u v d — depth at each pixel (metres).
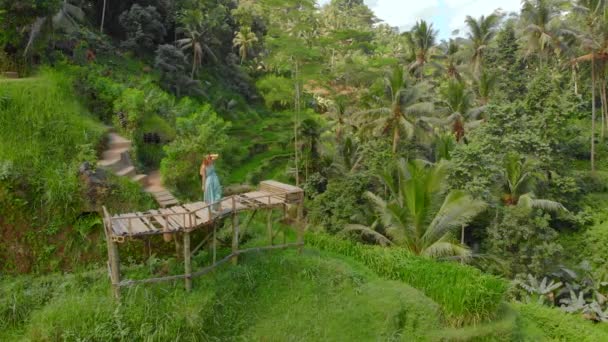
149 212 11.34
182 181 15.36
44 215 11.91
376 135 27.44
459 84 31.92
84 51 23.02
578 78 40.56
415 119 27.06
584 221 22.92
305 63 26.81
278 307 11.51
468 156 20.27
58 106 14.25
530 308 16.14
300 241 13.30
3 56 16.12
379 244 19.23
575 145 33.50
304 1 27.08
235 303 11.16
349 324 11.46
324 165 25.92
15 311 10.14
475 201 16.91
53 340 9.15
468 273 13.54
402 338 11.55
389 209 17.31
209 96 42.97
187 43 43.78
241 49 55.62
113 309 9.76
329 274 12.56
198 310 10.23
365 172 21.36
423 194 16.88
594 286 19.70
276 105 52.25
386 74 29.06
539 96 27.98
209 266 11.39
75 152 13.35
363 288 12.60
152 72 36.69
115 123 17.02
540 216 19.89
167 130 18.52
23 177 11.97
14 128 12.92
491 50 49.56
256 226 16.52
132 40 38.34
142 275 11.31
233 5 60.28
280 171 31.41
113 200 12.66
